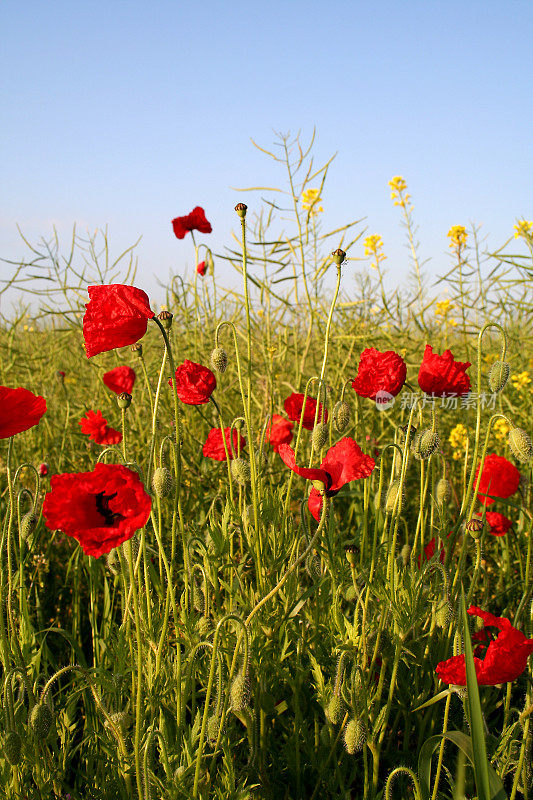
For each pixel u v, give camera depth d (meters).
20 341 1.53
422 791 0.53
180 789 0.52
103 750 0.61
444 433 1.24
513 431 0.60
